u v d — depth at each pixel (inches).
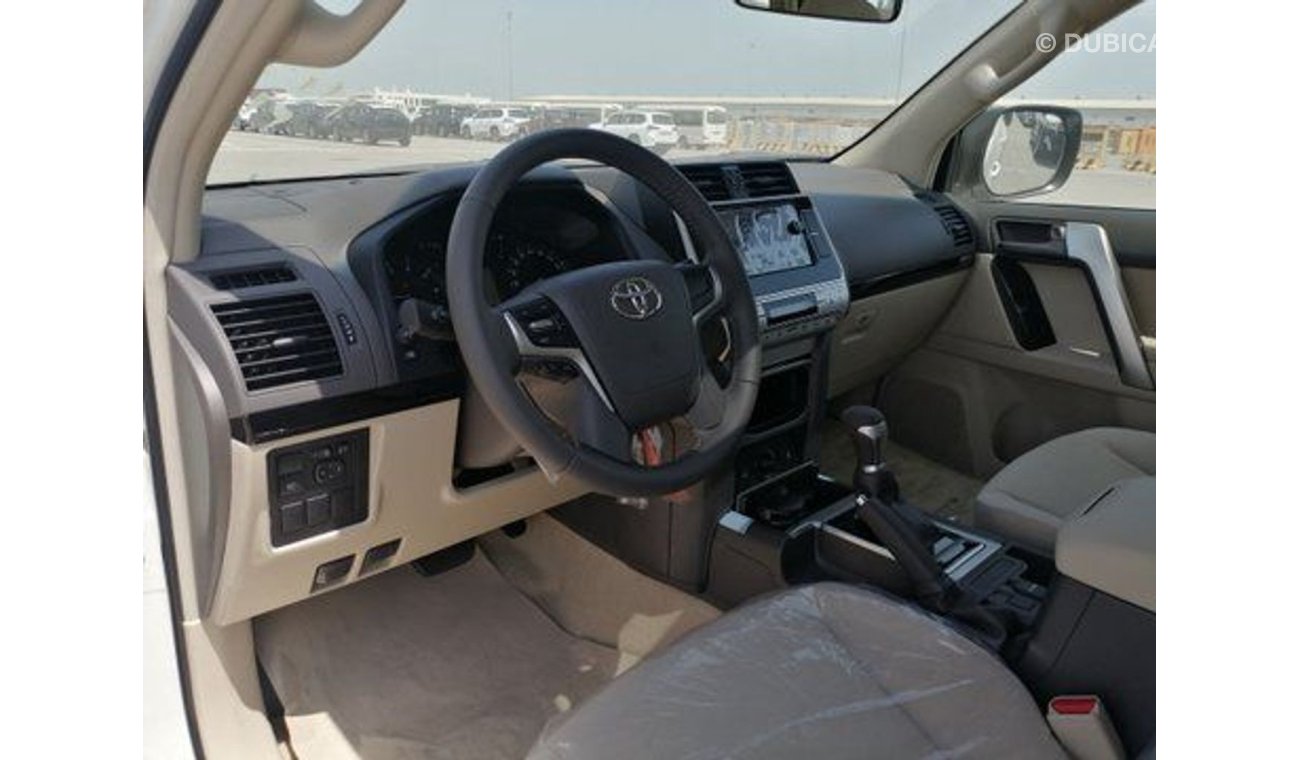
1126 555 42.9
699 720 42.4
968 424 96.8
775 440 74.4
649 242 65.5
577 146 51.6
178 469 52.9
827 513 70.3
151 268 48.9
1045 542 63.4
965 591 54.9
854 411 61.3
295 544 54.7
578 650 71.7
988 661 44.2
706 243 56.5
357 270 54.5
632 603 74.4
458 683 68.0
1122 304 83.3
